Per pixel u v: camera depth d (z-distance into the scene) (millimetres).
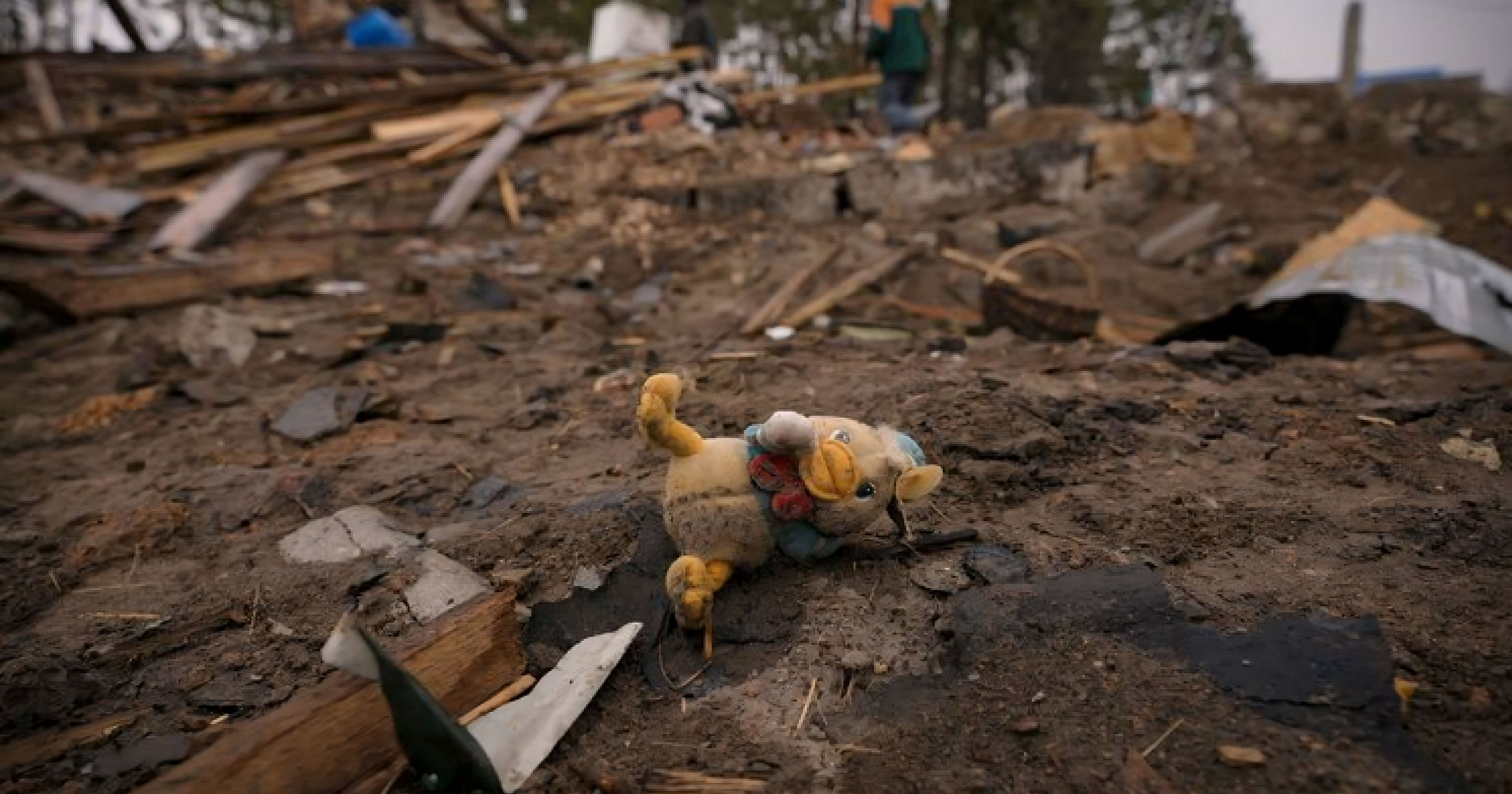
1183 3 29844
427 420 4816
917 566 2906
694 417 4406
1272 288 5930
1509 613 2477
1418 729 2064
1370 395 4512
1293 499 3250
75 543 3518
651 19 14984
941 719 2242
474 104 11727
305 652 2682
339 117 11023
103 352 6406
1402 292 5371
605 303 7551
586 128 11422
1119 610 2508
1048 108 11758
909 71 12797
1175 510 3158
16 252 7629
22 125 11805
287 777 1954
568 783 2129
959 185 10375
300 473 3998
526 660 2551
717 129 11477
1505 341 5066
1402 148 12055
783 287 7434
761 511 2646
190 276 7230
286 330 6453
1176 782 1943
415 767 2021
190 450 4543
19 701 2434
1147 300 8719
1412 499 3223
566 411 4844
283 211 9500
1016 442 3654
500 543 3193
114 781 2139
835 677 2457
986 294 6707
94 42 12555
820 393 4566
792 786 2084
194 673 2590
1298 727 2064
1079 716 2168
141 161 10219
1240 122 12453
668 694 2441
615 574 2928
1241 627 2438
